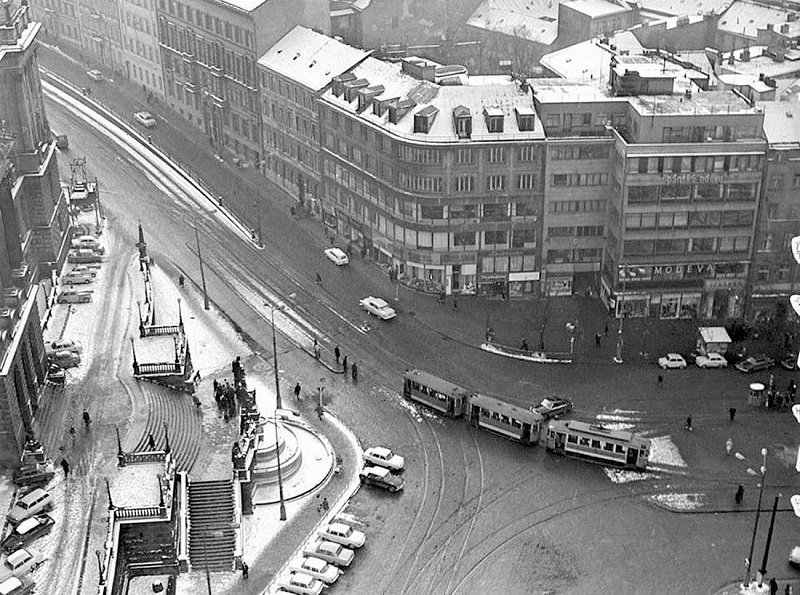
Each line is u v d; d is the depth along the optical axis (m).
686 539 104.88
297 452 115.19
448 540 105.00
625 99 141.75
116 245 160.25
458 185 142.38
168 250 160.50
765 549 101.81
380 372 132.75
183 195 180.12
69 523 99.62
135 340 130.50
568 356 135.50
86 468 106.44
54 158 150.12
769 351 136.38
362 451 118.38
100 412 115.69
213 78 194.88
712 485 112.56
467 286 149.50
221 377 128.38
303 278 154.25
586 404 126.00
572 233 146.62
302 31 178.38
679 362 133.12
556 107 141.12
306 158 171.12
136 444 110.31
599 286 149.38
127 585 98.12
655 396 127.56
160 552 99.50
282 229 168.75
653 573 100.38
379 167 149.38
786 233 139.50
